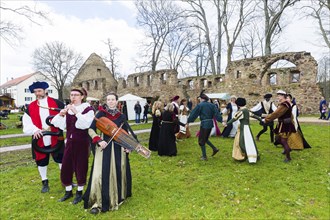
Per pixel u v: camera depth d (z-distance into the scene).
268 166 5.70
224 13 26.31
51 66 43.78
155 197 4.14
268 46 23.19
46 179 4.59
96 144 3.77
